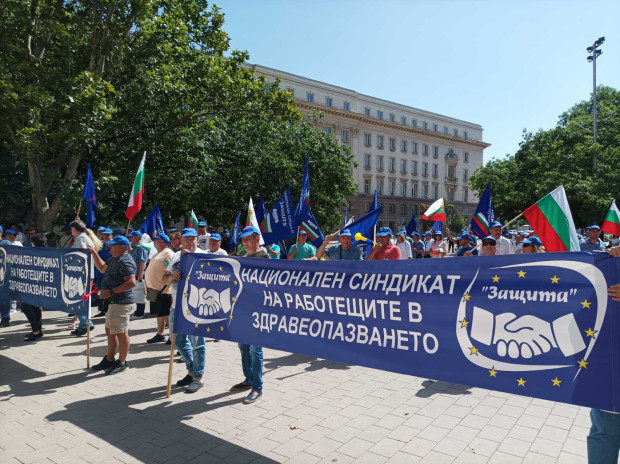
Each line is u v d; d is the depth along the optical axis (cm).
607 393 251
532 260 284
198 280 477
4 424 411
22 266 717
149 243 991
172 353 485
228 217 2247
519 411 445
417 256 1511
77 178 1576
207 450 360
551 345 272
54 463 340
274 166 2269
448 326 316
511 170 3131
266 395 490
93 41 1387
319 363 629
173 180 1791
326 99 5872
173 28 1577
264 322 422
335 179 2703
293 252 785
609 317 254
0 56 1202
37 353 657
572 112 4209
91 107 1248
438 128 7188
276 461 342
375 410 447
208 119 1881
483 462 339
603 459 263
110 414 433
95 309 1028
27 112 1162
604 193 2594
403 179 6688
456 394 497
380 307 349
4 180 1482
